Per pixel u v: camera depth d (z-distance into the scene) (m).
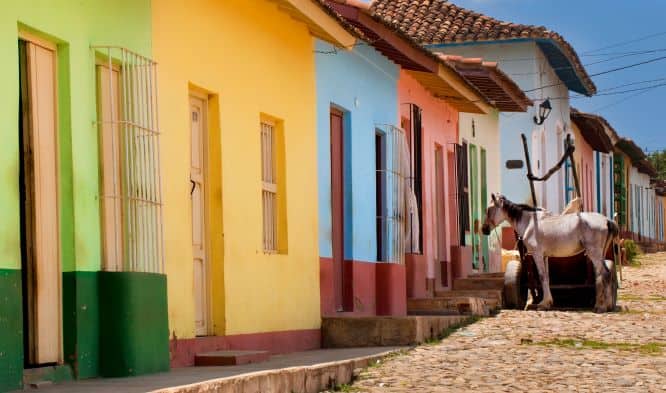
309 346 14.95
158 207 10.64
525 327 17.28
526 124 33.78
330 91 16.42
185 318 11.32
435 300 19.83
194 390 7.96
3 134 8.34
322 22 14.41
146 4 10.77
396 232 19.16
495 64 23.22
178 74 11.40
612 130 46.09
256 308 13.27
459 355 13.71
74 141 9.37
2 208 8.27
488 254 27.95
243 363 11.58
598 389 10.84
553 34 33.00
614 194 55.41
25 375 8.62
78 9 9.53
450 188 24.36
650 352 14.13
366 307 17.66
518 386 11.04
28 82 8.95
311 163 15.51
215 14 12.38
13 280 8.36
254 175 13.41
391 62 19.53
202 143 12.33
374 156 18.55
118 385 8.70
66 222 9.29
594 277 20.98
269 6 14.02
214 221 12.40
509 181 33.88
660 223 76.25
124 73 10.15
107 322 9.64
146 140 10.46
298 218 14.95
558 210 38.44
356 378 11.73
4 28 8.41
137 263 10.15
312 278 15.34
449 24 33.25
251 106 13.40
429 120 22.52
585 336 16.00
